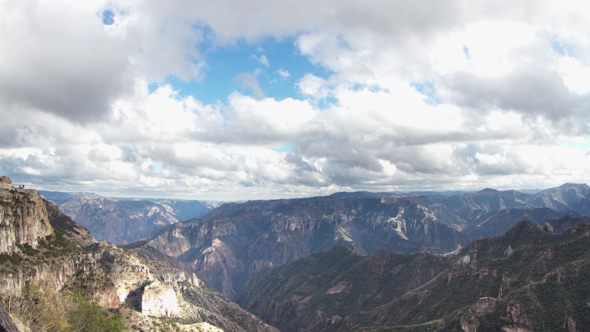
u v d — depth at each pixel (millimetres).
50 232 151000
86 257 161875
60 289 134250
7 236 117938
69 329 91125
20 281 110250
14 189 137375
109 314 158375
